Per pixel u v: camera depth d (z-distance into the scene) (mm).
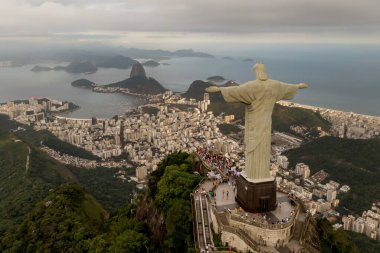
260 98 54844
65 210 107375
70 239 91312
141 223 79375
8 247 98688
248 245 51469
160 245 68188
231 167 77625
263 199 56312
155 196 78688
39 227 100250
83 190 130375
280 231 52438
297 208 58281
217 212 57125
